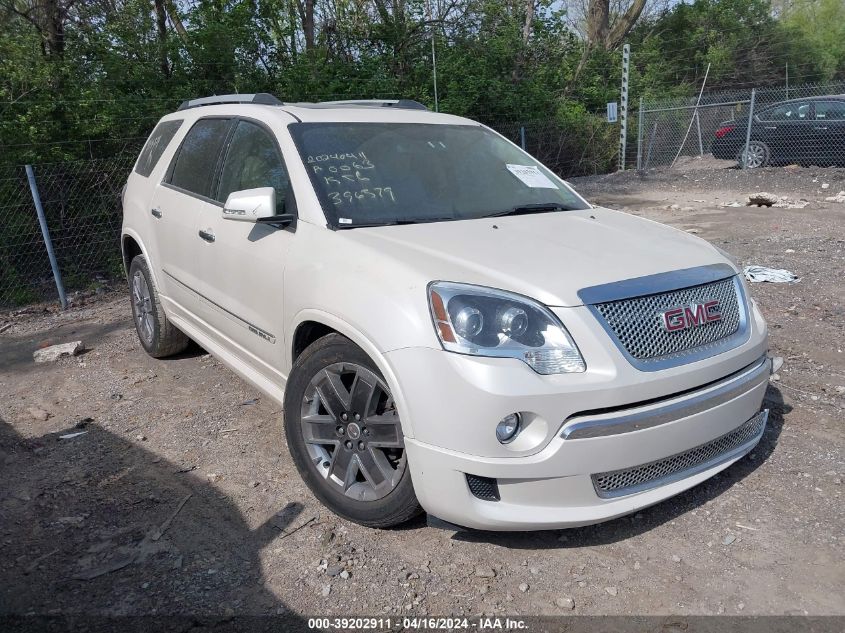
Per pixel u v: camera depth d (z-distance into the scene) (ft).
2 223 27.66
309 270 10.91
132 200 18.12
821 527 10.36
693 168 57.47
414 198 12.27
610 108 57.47
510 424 8.82
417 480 9.34
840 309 20.15
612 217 12.99
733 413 10.27
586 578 9.47
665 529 10.48
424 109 16.07
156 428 14.43
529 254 10.19
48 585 9.60
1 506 11.63
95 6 36.96
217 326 14.25
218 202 14.15
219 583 9.54
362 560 9.91
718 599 9.02
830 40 113.91
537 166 14.66
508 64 62.39
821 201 40.52
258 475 12.33
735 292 10.85
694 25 106.73
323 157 12.38
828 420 13.52
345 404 10.29
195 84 37.65
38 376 18.08
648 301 9.60
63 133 31.19
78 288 29.04
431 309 9.14
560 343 8.98
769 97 67.72
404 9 55.77
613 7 107.55
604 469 9.09
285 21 47.47
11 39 32.86
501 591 9.26
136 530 10.82
